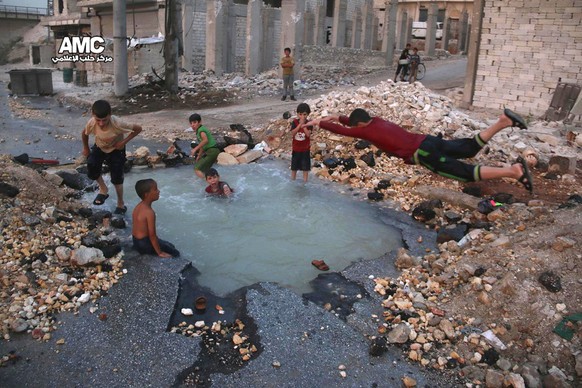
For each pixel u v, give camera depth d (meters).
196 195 7.36
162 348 3.92
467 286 4.68
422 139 4.48
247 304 4.49
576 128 11.48
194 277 5.03
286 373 3.71
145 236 5.20
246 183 8.00
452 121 9.89
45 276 4.77
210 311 4.46
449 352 3.98
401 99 10.48
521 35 13.22
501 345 3.99
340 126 4.76
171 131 11.95
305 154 7.97
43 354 3.83
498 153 8.87
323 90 18.61
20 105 16.45
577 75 12.52
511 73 13.59
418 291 4.82
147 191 5.08
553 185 7.70
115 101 16.75
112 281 4.77
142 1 25.14
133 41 23.42
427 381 3.68
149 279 4.79
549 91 13.03
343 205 7.18
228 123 12.70
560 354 3.83
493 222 6.16
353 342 4.07
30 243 5.26
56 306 4.37
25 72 19.09
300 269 5.27
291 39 19.56
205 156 7.98
